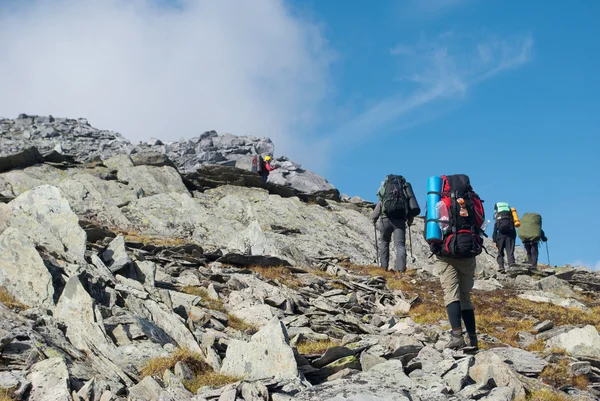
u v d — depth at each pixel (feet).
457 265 31.73
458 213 31.17
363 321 41.09
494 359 27.48
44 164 79.61
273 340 26.40
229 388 23.45
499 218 69.77
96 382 23.88
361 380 24.36
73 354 26.99
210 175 89.86
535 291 53.93
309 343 33.55
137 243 51.03
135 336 29.40
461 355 29.68
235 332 34.14
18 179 74.13
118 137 163.94
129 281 36.68
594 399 27.81
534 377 29.50
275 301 40.70
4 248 33.86
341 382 24.13
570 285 61.11
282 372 25.49
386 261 61.16
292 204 82.79
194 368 26.78
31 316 29.96
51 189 41.88
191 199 73.67
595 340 33.55
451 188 31.73
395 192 60.08
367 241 78.07
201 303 38.14
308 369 26.91
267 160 96.89
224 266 49.67
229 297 40.45
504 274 64.13
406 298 49.37
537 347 35.96
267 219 77.05
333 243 73.92
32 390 23.08
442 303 47.44
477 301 48.26
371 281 52.95
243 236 56.95
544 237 74.59
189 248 52.54
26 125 159.94
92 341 28.22
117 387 24.22
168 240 60.95
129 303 33.47
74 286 30.53
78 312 29.78
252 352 26.63
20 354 25.61
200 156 149.38
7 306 30.99
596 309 49.47
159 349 28.30
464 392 25.31
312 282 49.90
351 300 44.70
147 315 32.50
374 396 22.29
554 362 31.76
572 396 27.71
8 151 135.54
